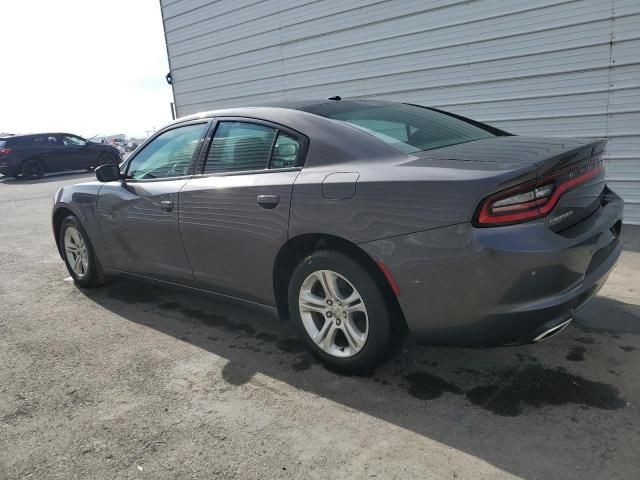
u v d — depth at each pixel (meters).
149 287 4.52
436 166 2.33
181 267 3.45
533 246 2.08
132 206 3.67
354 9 7.01
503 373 2.67
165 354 3.16
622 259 4.28
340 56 7.34
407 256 2.30
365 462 2.07
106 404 2.63
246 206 2.90
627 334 3.00
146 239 3.63
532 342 2.28
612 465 1.96
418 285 2.30
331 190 2.53
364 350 2.59
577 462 1.99
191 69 9.87
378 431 2.26
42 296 4.45
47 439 2.37
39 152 16.67
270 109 3.10
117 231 3.87
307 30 7.66
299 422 2.37
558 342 2.95
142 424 2.43
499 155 2.35
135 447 2.26
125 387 2.79
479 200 2.11
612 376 2.57
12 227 8.12
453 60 6.20
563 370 2.66
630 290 3.63
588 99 5.32
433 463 2.03
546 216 2.15
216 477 2.04
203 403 2.58
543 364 2.72
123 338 3.44
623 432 2.15
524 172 2.09
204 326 3.56
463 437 2.18
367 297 2.50
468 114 6.23
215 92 9.52
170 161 3.57
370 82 7.10
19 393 2.79
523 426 2.23
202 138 3.38
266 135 3.00
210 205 3.10
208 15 9.19
